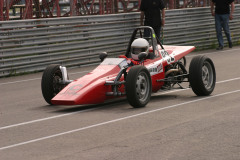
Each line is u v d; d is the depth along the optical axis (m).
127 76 9.05
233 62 16.30
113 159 5.98
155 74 10.12
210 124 7.65
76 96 8.76
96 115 8.75
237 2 25.34
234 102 9.48
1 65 14.94
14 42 15.21
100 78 9.30
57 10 18.91
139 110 9.03
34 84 13.50
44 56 15.99
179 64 11.08
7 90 12.66
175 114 8.54
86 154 6.25
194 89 10.19
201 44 21.03
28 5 17.59
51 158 6.14
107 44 17.84
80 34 17.00
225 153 6.09
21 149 6.65
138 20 18.92
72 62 16.72
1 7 16.75
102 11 20.16
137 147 6.48
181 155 6.07
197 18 21.02
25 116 9.04
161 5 18.19
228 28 20.80
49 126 8.02
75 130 7.63
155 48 10.42
